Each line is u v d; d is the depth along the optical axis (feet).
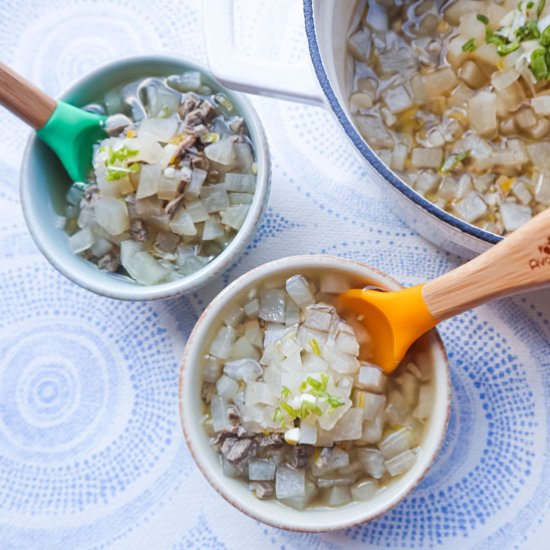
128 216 1.53
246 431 1.43
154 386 1.57
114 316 1.59
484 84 1.42
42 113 1.51
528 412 1.53
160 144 1.53
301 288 1.47
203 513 1.54
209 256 1.56
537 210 1.41
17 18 1.65
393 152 1.43
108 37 1.65
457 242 1.39
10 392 1.59
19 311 1.60
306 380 1.39
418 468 1.40
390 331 1.42
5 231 1.61
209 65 1.35
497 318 1.55
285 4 1.61
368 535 1.52
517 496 1.51
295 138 1.60
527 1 1.39
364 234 1.57
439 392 1.41
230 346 1.48
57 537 1.55
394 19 1.45
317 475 1.44
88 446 1.57
